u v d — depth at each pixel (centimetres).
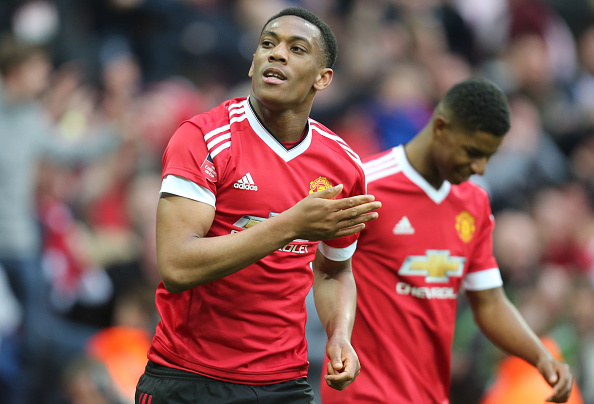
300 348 1272
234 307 1202
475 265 1686
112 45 3441
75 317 2622
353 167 1270
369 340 1575
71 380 2245
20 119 2628
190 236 1127
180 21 3600
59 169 2808
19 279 2547
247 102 1231
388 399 1552
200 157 1166
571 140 3919
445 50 4166
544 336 2561
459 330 2497
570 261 3325
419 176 1612
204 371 1201
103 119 3006
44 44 3064
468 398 2433
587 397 2484
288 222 1077
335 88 3556
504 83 4059
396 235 1593
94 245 2742
